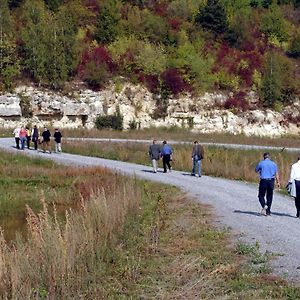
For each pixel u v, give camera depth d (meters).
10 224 23.56
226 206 24.50
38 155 46.59
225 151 48.78
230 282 12.65
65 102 83.69
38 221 16.64
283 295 11.71
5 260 12.84
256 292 11.92
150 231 17.95
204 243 16.78
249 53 101.31
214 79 94.00
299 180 21.33
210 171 38.75
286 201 26.03
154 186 31.67
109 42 94.62
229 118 89.94
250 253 15.38
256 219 21.00
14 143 58.62
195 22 105.56
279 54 103.44
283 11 121.88
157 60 91.44
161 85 90.06
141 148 53.69
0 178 36.34
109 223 17.47
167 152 39.53
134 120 86.25
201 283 12.53
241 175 36.94
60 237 13.42
